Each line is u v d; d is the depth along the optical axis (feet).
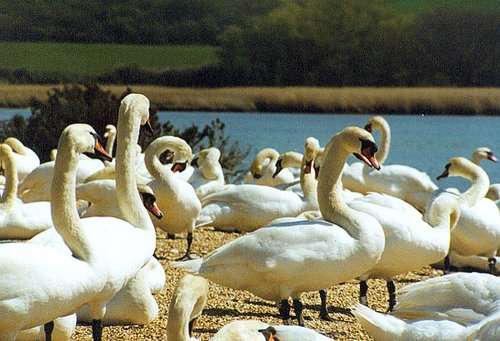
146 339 35.35
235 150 96.58
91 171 60.18
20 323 28.37
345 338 37.11
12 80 180.96
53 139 88.07
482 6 209.26
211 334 36.55
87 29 200.85
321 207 38.88
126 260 31.58
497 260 53.26
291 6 213.25
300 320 38.19
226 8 211.61
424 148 128.77
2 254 28.07
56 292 28.63
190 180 66.54
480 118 192.65
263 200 57.93
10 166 54.60
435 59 211.41
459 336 29.84
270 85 209.67
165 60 204.03
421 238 41.37
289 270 36.81
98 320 31.48
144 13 204.74
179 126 143.84
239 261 37.29
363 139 39.42
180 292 27.63
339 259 37.04
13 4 195.31
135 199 35.45
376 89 207.51
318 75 209.97
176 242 57.88
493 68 209.26
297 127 155.74
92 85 89.76
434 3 212.02
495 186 70.90
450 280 31.60
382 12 212.84
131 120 36.68
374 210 41.50
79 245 30.45
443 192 53.11
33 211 54.60
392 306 42.50
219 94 200.54
